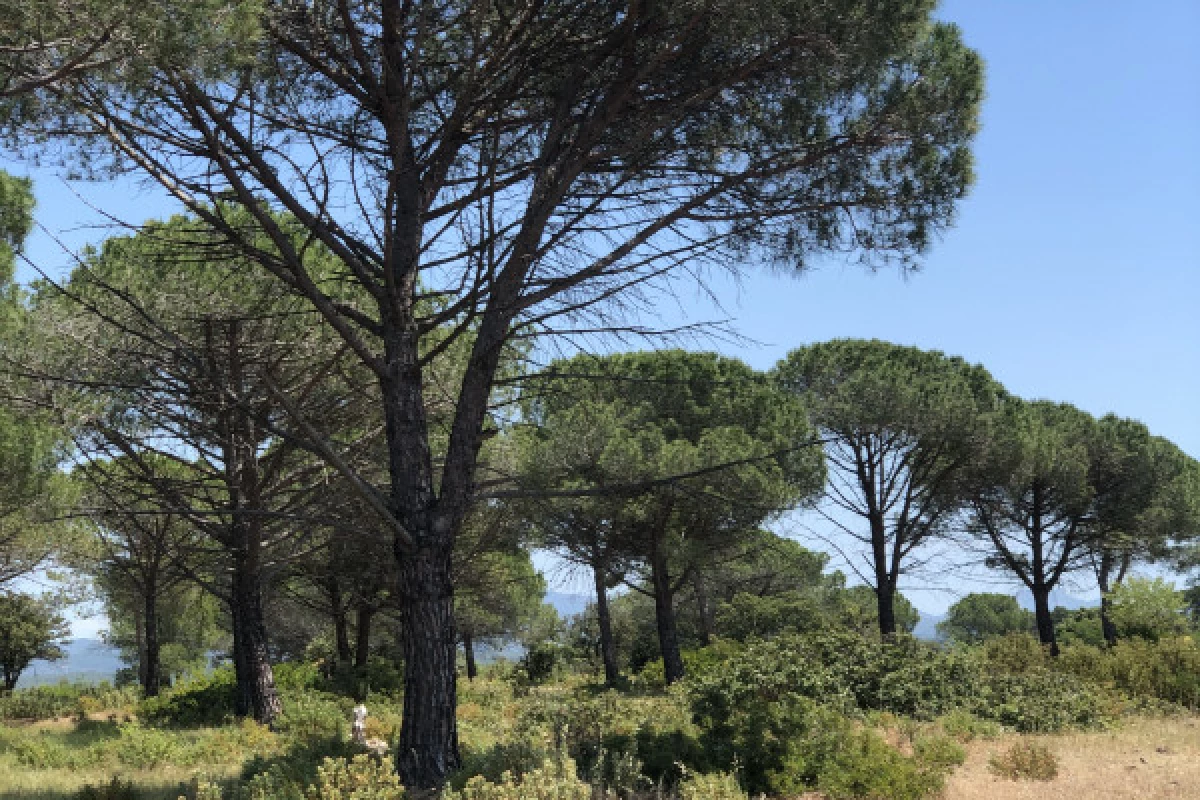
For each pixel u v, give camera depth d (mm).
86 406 14820
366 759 8062
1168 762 11250
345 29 9039
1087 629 43594
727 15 8453
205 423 15352
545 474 19672
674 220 9484
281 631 38219
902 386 23359
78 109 8305
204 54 6910
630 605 43781
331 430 16047
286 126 9547
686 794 8648
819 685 14617
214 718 21125
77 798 10773
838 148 9633
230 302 13586
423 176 10250
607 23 9195
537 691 18359
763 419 23891
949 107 9609
